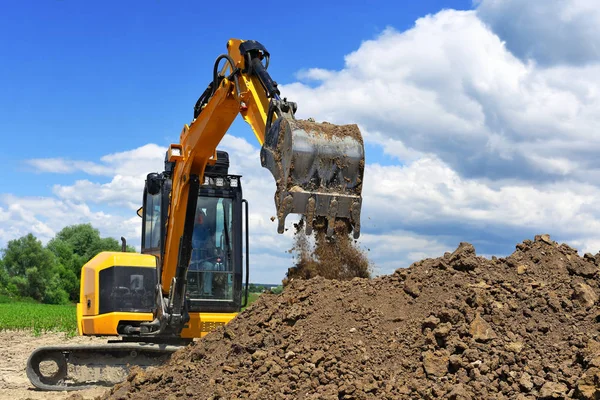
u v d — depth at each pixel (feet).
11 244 243.60
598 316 19.19
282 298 23.34
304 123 24.58
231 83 29.12
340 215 24.40
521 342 18.26
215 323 36.40
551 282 21.71
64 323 77.05
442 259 23.15
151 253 38.81
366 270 27.43
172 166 36.60
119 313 35.86
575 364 17.13
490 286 20.76
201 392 19.66
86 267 38.93
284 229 23.67
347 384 17.71
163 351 34.50
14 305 152.56
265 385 18.63
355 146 24.72
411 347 18.89
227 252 37.24
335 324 20.76
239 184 38.09
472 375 17.15
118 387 22.36
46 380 33.91
